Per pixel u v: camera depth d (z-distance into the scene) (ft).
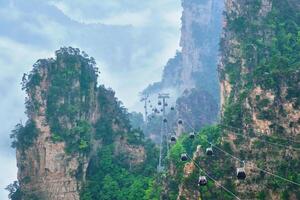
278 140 230.68
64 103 366.84
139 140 407.03
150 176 373.81
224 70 351.25
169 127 595.47
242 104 260.21
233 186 232.53
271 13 345.51
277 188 218.18
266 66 274.36
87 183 358.02
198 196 236.22
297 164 217.97
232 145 247.50
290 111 233.55
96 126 394.32
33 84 367.45
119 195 350.43
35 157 358.64
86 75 390.21
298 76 240.94
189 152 368.68
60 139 353.31
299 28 332.80
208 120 577.43
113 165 377.71
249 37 343.05
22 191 359.05
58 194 350.64
